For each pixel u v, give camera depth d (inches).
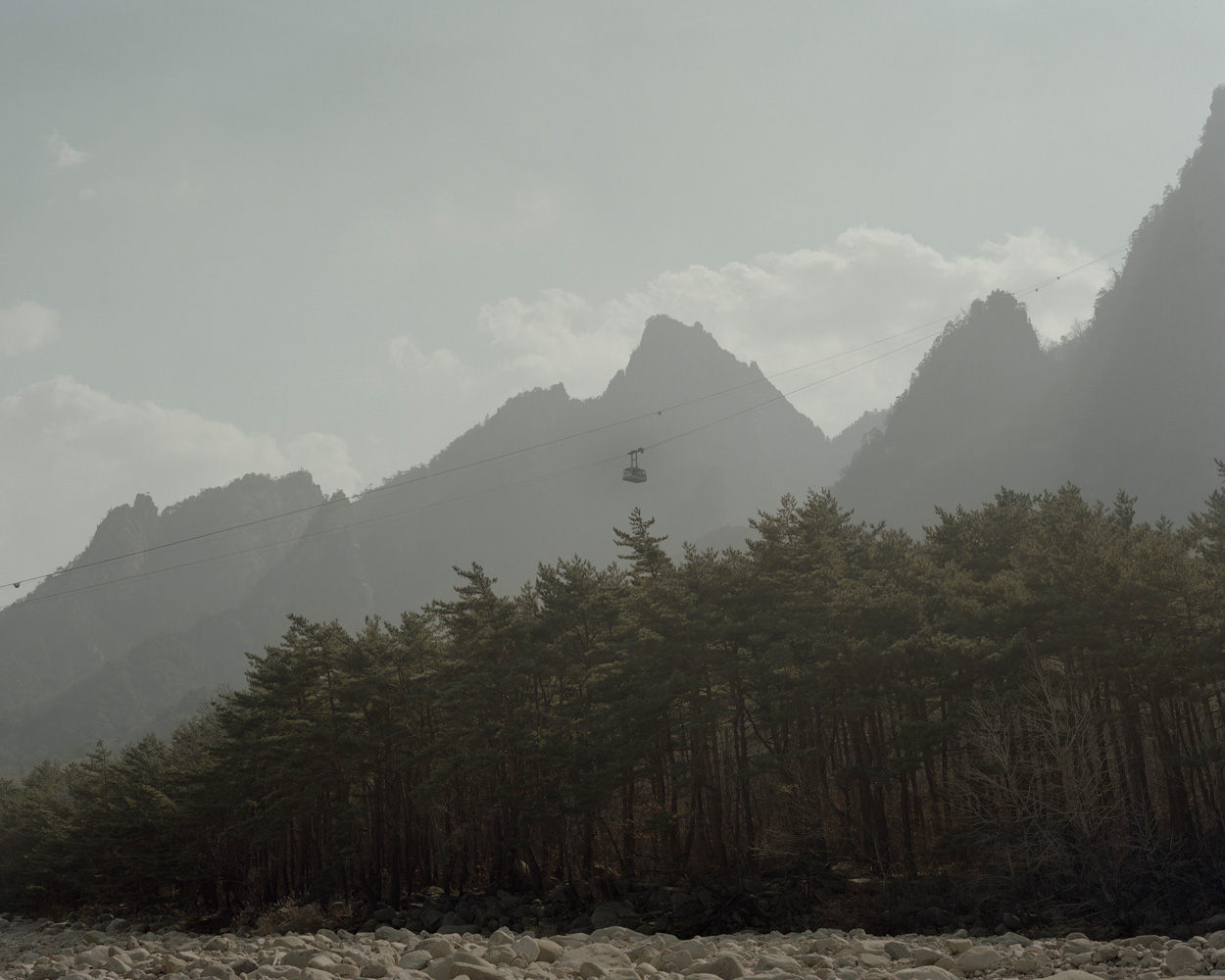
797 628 1633.9
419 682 2102.6
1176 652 1360.7
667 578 1793.8
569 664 1994.3
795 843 1611.7
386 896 2180.1
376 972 606.9
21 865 3491.6
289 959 690.8
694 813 1839.3
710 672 1756.9
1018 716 1451.8
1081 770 1391.5
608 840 2149.4
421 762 2091.5
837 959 692.7
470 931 1752.0
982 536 1971.0
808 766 1692.9
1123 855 1293.1
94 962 760.3
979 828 1440.7
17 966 805.9
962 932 985.5
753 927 1477.6
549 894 1847.9
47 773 4675.2
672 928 1549.0
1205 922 1127.6
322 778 2102.6
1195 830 1478.8
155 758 3422.7
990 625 1553.9
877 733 1722.4
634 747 1745.8
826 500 2206.0
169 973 695.7
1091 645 1487.5
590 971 607.2
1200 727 1686.8
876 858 1530.5
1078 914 1240.2
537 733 1788.9
